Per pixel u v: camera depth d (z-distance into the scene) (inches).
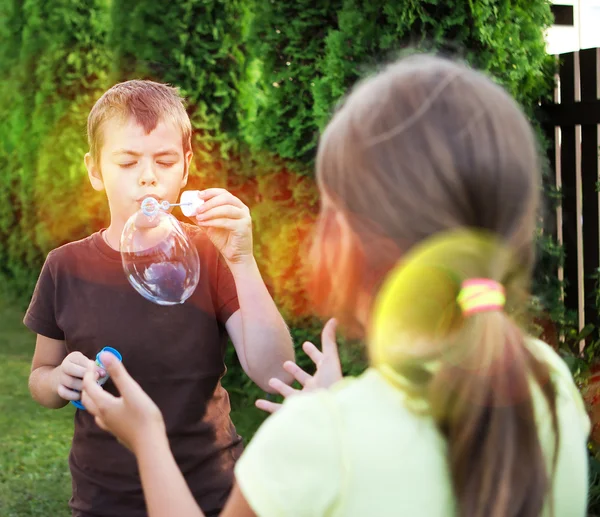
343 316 38.9
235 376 181.6
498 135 36.4
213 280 72.2
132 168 70.0
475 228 36.0
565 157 164.1
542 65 159.6
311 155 150.8
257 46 158.1
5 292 283.1
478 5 134.7
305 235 151.3
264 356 68.9
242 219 69.6
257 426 165.0
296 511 35.5
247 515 36.8
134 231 67.5
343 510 35.6
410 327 36.5
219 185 186.9
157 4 187.0
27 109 258.4
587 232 160.2
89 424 68.2
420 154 35.8
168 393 68.3
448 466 35.7
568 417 40.6
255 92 190.7
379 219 36.3
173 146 71.2
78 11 242.5
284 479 35.8
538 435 36.8
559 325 154.4
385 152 36.4
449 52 136.1
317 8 148.4
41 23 248.8
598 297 146.4
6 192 277.6
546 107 164.2
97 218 238.5
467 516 34.9
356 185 36.9
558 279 159.9
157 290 66.9
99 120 71.2
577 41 271.7
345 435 36.0
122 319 69.4
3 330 245.8
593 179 158.4
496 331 35.8
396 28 136.5
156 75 187.8
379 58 138.3
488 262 36.2
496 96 37.7
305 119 151.8
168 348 68.8
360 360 112.4
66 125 241.3
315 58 148.6
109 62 242.1
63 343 74.0
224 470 69.6
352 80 140.4
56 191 243.1
